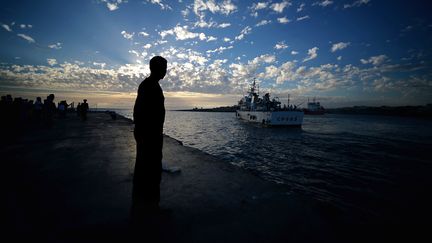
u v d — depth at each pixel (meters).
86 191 3.89
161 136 3.43
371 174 21.02
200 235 2.50
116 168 5.57
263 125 80.31
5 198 3.53
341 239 2.55
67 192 3.83
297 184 17.34
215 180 4.69
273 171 21.64
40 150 7.95
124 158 6.82
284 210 3.23
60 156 6.96
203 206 3.34
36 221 2.76
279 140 48.59
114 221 2.81
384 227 9.02
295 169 22.61
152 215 3.00
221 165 6.05
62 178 4.66
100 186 4.17
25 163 5.97
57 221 2.77
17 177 4.69
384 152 34.59
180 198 3.67
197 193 3.91
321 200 13.63
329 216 3.15
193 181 4.61
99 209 3.16
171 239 2.41
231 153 31.94
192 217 2.97
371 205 12.80
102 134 13.40
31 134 12.66
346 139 52.28
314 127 93.12
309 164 25.19
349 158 29.41
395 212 11.59
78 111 34.62
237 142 44.50
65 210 3.11
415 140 51.47
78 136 12.23
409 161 27.78
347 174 20.88
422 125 120.06
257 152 33.00
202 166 5.92
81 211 3.08
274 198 3.71
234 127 85.81
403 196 14.60
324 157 29.86
